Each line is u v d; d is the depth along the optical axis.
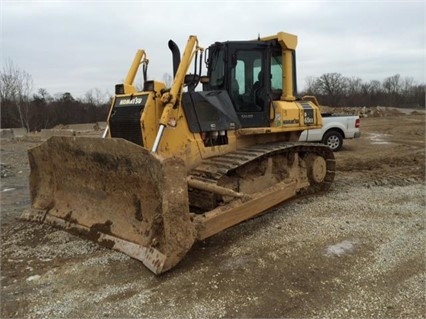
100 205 5.28
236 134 6.36
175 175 4.16
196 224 4.50
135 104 5.46
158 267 4.11
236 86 6.46
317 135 13.20
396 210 6.40
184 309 3.63
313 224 5.77
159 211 4.45
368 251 4.81
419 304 3.67
